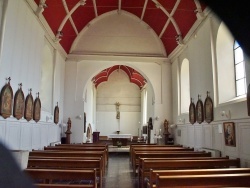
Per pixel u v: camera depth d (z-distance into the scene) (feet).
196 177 13.10
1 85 22.76
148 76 51.80
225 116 26.81
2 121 22.81
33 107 31.14
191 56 38.81
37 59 33.27
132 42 51.39
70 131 47.01
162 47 51.70
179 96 45.37
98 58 50.65
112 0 46.62
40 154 26.30
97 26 51.11
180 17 39.19
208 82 31.78
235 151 24.67
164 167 20.80
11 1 24.61
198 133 35.04
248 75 22.62
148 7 45.09
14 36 25.64
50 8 34.76
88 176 14.55
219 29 29.27
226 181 13.43
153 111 51.93
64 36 45.09
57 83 44.21
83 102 49.75
